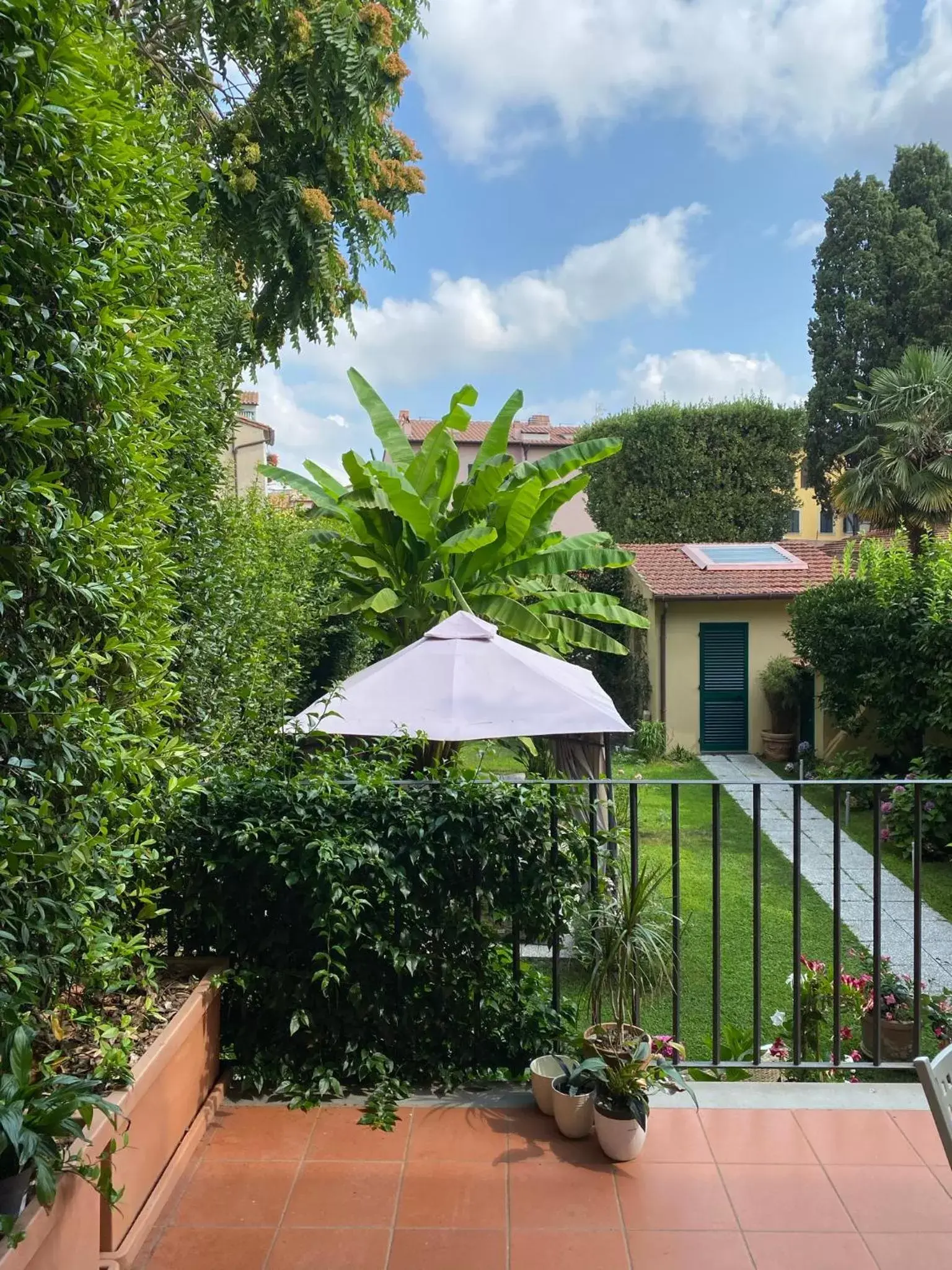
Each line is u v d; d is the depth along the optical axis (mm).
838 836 2938
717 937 2986
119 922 2549
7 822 1649
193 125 6156
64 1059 2189
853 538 16625
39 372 1974
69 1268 1729
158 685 2543
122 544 2160
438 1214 2240
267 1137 2578
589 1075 2582
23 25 1758
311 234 7828
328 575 10398
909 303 22141
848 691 10664
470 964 2934
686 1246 2119
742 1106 2740
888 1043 4105
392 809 2799
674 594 13688
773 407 19234
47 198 1859
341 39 6875
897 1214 2238
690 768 13039
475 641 5359
